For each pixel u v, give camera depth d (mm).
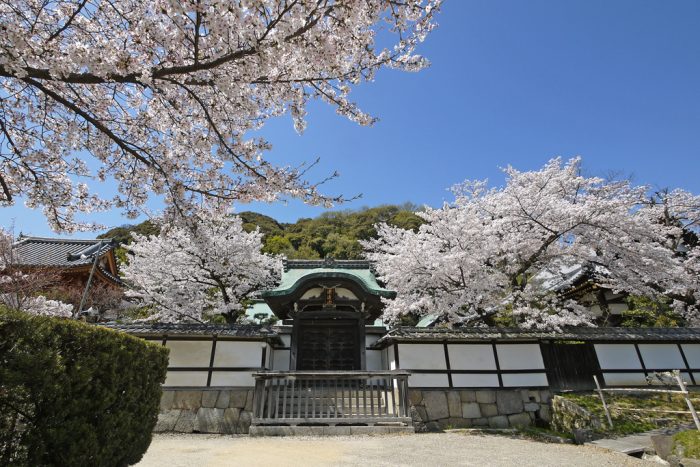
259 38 3812
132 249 13016
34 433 2430
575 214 9938
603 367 9328
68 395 2672
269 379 8164
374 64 4914
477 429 8070
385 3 4281
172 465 4582
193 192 5410
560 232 10461
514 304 10336
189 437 7590
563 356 9359
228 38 3715
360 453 5594
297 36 3984
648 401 8219
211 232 12258
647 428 7090
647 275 10523
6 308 2432
